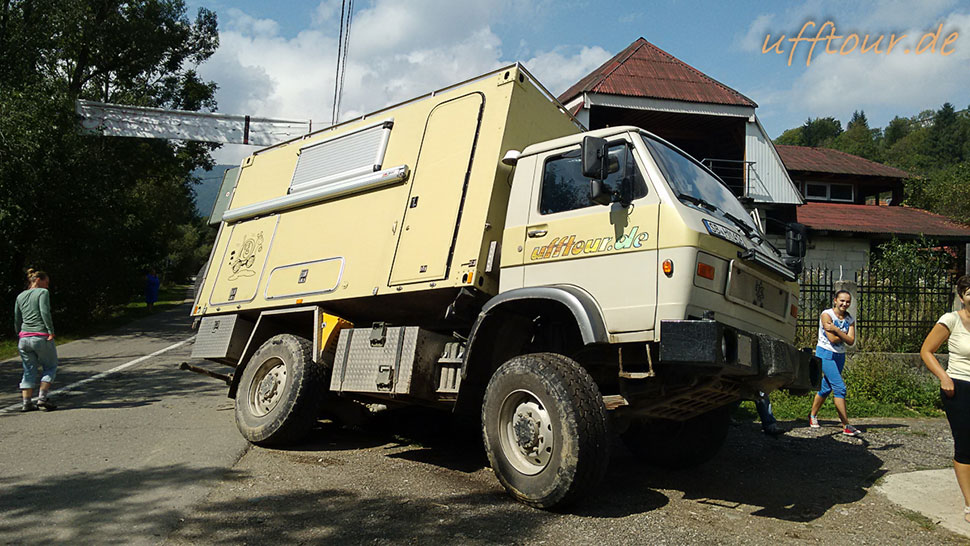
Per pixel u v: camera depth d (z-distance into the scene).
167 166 29.67
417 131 6.48
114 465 5.62
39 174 18.39
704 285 4.54
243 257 7.96
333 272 6.68
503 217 5.66
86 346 17.00
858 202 28.20
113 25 24.83
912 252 14.48
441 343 5.76
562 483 4.36
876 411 9.37
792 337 5.82
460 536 4.05
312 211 7.27
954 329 4.90
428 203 6.02
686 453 6.01
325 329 6.59
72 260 20.25
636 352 4.75
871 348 10.88
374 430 7.62
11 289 18.86
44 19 21.33
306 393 6.40
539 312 5.40
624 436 6.31
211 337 7.94
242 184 8.49
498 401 4.83
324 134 7.64
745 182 19.83
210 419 7.90
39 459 5.82
